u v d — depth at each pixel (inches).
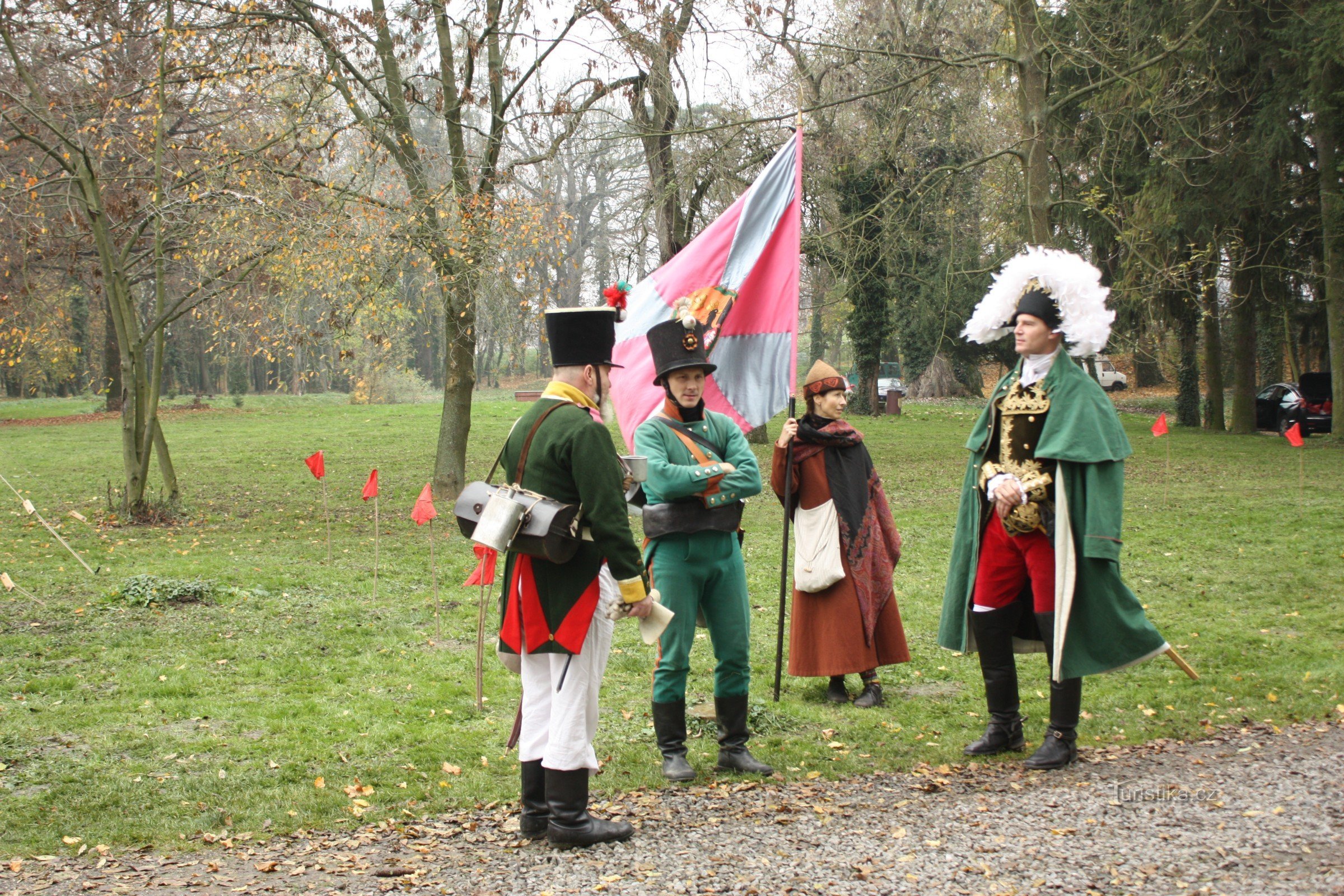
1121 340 820.6
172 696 216.7
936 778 165.2
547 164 576.4
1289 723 190.7
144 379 502.0
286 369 2369.6
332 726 197.5
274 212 455.8
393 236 481.4
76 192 525.0
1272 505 505.7
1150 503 527.8
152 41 513.7
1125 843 128.5
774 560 391.2
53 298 860.6
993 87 752.3
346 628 279.7
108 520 494.3
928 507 540.1
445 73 532.1
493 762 178.5
